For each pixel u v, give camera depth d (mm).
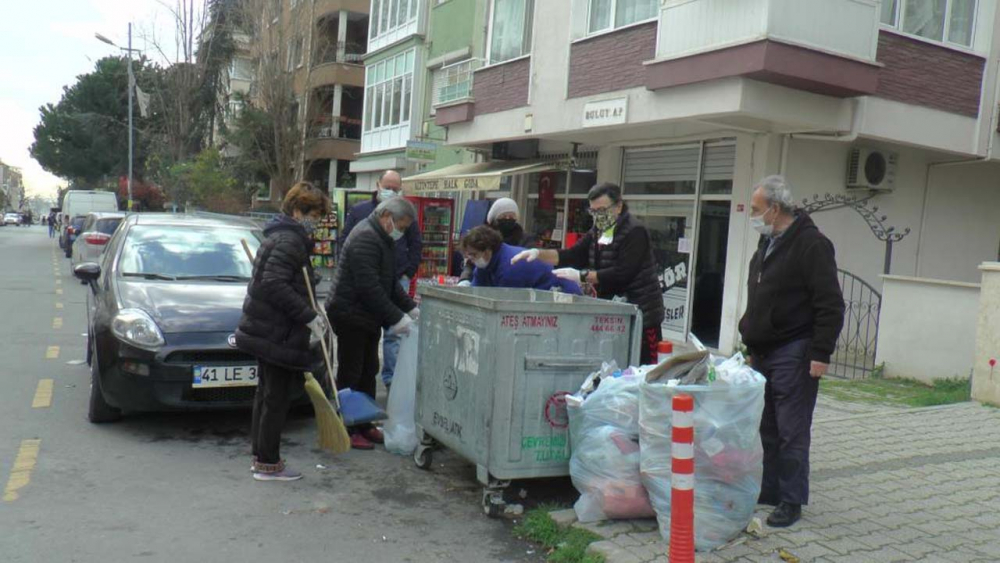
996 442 6469
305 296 5215
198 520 4574
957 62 11570
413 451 5965
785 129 10805
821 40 9719
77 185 67188
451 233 15195
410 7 23250
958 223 13000
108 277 7059
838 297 4441
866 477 5492
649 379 4316
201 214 8625
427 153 18406
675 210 12867
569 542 4262
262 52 31375
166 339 5965
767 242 4766
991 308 7852
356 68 32656
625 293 5762
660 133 12711
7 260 26531
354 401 5844
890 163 11828
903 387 9055
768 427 4895
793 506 4527
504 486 4766
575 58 12984
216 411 6930
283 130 31172
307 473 5477
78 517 4527
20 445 5773
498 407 4633
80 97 56156
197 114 38281
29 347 9742
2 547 4086
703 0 10219
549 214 16031
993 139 11969
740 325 4859
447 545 4391
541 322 4695
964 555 4180
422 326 5633
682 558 3574
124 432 6219
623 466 4418
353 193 16734
